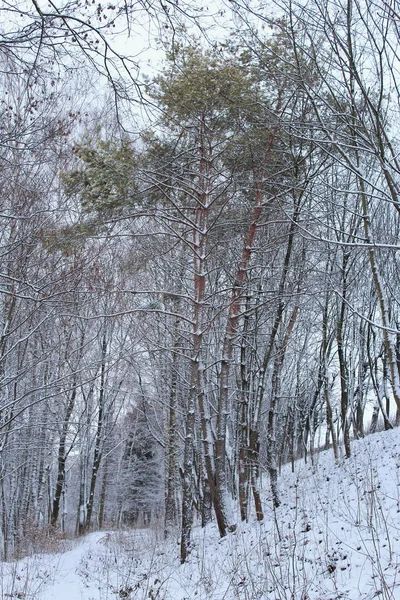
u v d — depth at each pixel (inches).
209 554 474.3
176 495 845.8
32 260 412.8
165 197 514.6
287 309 686.5
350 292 650.2
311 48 245.1
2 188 339.0
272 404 571.2
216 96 386.9
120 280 574.9
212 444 543.5
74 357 644.7
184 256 624.7
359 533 331.3
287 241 606.9
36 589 427.5
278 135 418.6
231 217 564.7
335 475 566.6
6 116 246.8
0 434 424.8
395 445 564.1
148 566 501.0
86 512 969.5
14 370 512.4
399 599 241.3
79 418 826.2
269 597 298.8
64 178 406.6
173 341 697.0
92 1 159.8
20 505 853.8
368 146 250.2
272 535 434.0
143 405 819.4
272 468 557.0
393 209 544.7
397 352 703.1
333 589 282.8
